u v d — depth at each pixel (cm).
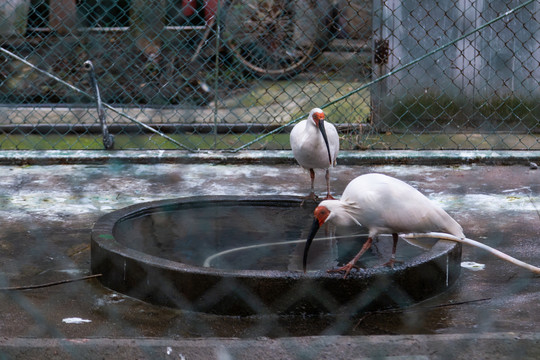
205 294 534
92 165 970
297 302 529
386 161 984
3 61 1405
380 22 1120
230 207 743
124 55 1413
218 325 517
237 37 1472
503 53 1136
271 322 524
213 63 1459
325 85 1426
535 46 1133
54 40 1424
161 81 1381
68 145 1070
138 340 450
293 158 980
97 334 496
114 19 1419
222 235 666
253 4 1469
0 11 1416
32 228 724
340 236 670
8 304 543
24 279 597
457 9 1123
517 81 1142
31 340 447
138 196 839
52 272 613
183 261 602
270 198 752
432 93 1144
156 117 1243
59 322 514
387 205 538
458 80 1145
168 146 1065
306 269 582
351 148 1051
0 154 973
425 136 1120
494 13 1124
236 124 1138
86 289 579
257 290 528
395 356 448
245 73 1498
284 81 1493
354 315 534
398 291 544
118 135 1131
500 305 548
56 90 1354
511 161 980
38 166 963
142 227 682
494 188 873
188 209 730
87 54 1418
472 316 528
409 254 619
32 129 1123
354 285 532
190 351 446
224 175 930
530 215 771
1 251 659
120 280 570
